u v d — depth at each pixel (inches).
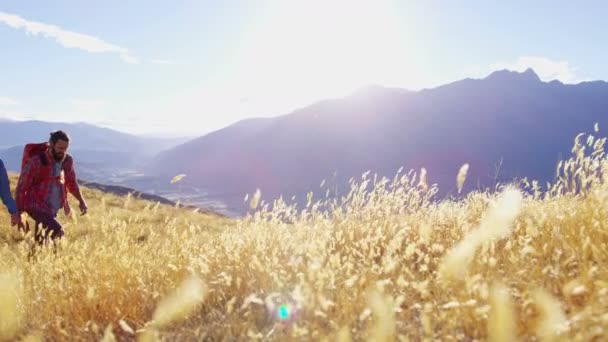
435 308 104.4
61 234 231.8
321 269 122.2
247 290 142.2
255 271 150.0
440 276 101.9
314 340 103.9
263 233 172.1
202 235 213.5
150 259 173.5
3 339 125.4
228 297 143.5
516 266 116.4
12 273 157.1
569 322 77.9
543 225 148.9
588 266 105.3
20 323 133.8
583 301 97.7
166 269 161.3
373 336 89.4
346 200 196.5
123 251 174.9
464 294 101.6
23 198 234.1
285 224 174.9
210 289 140.9
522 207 174.1
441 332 94.9
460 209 196.9
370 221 196.7
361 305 115.0
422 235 126.0
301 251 146.2
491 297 97.7
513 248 138.3
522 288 108.6
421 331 102.8
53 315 135.4
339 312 112.4
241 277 149.4
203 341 116.3
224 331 118.6
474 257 116.6
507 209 84.1
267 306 128.3
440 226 196.1
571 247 119.3
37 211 232.8
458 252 93.6
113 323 128.3
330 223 184.2
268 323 124.1
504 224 85.4
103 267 163.3
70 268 166.1
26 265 175.5
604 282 87.3
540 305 80.4
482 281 105.5
